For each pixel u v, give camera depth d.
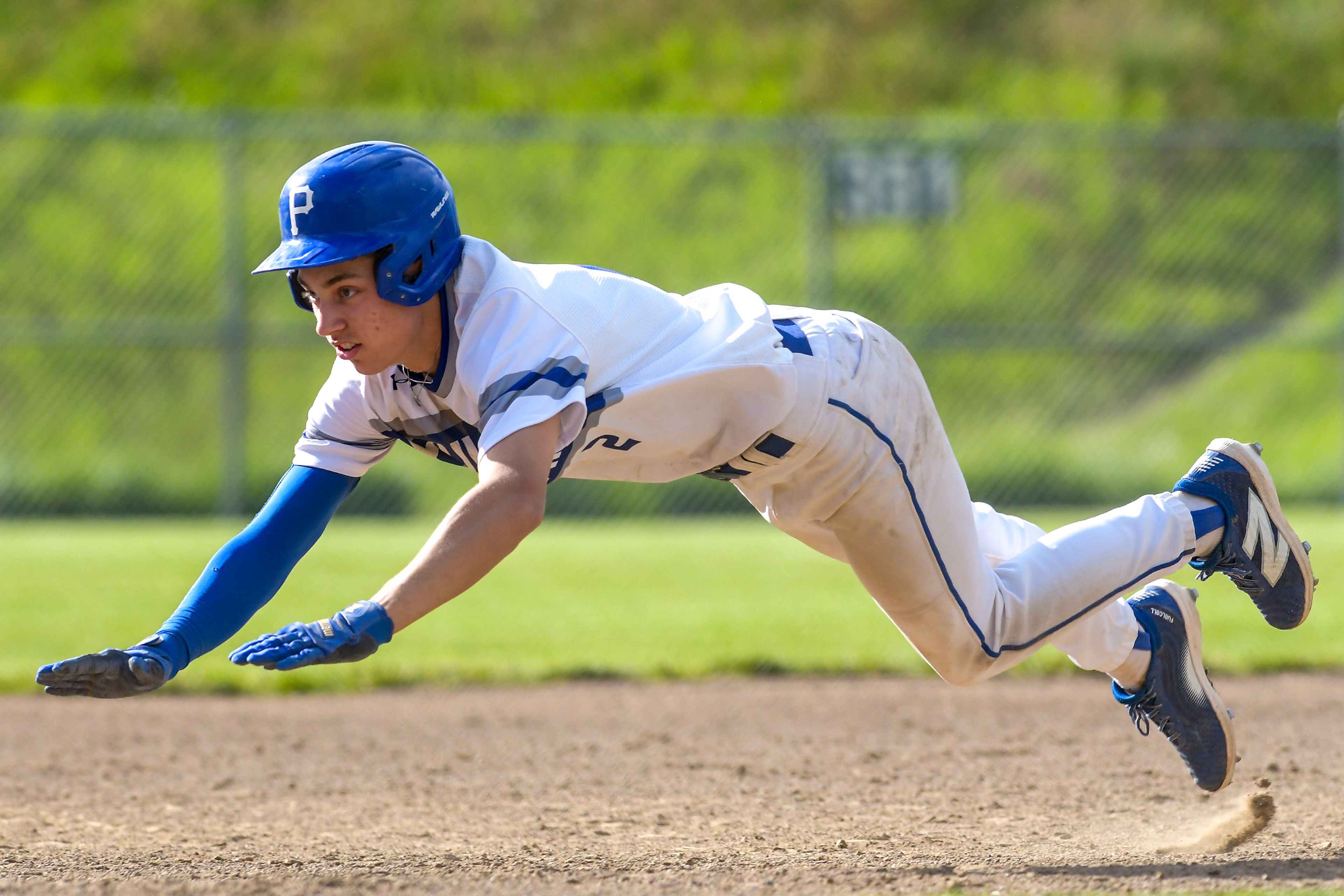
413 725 16.95
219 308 46.50
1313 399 46.16
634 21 61.25
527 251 47.12
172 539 32.62
